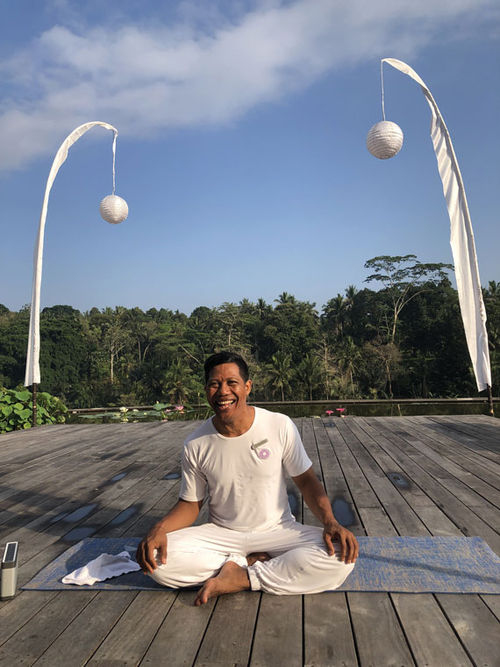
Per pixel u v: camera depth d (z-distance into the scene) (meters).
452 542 2.49
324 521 1.96
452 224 6.74
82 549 2.54
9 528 2.98
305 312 59.56
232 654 1.59
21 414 8.03
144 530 2.88
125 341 61.28
